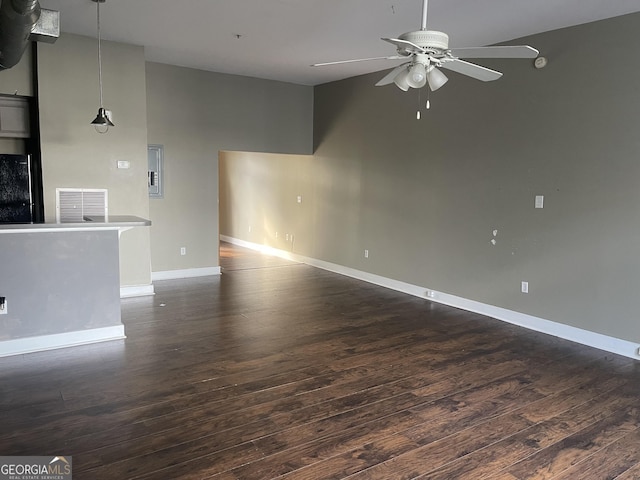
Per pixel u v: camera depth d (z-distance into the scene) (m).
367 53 5.23
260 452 2.39
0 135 4.88
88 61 4.89
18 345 3.62
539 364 3.64
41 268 3.67
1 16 2.95
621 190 3.81
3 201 4.62
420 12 3.84
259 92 6.81
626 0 3.44
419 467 2.29
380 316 4.86
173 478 2.17
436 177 5.42
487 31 4.27
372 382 3.25
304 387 3.15
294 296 5.63
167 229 6.32
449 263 5.34
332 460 2.33
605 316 3.98
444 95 5.25
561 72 4.16
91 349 3.76
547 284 4.39
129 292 5.46
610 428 2.69
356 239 6.68
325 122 7.12
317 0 3.63
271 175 8.49
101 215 5.11
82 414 2.73
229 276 6.70
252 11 3.91
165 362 3.52
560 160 4.21
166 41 4.90
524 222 4.54
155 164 6.11
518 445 2.50
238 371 3.39
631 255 3.79
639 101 3.66
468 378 3.35
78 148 4.93
